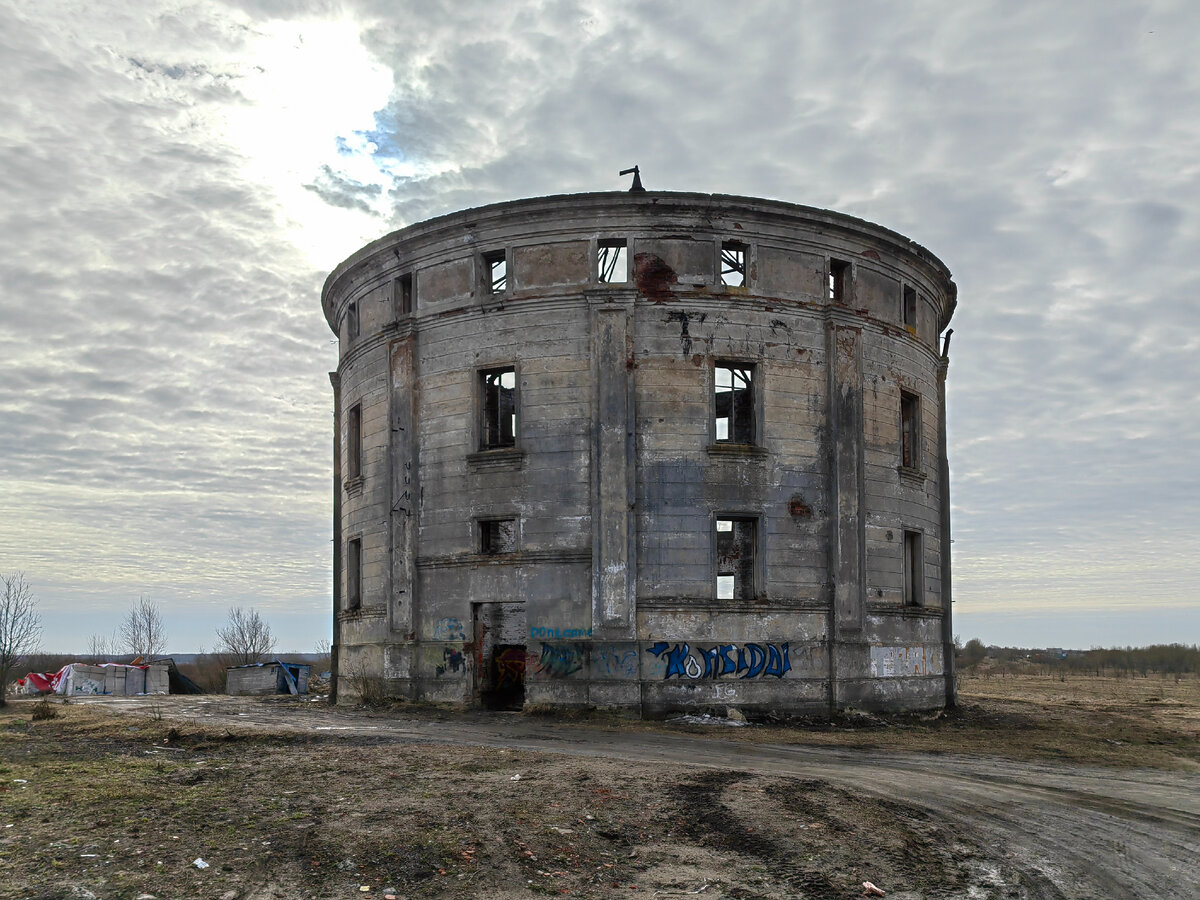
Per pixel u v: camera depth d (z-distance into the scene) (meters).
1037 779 15.49
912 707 26.83
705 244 25.58
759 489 25.02
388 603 26.92
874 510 26.44
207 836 10.30
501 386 26.64
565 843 10.28
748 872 9.53
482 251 26.48
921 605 27.89
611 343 24.94
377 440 28.44
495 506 25.44
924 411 29.23
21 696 40.78
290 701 33.62
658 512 24.50
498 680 25.77
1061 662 107.75
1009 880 9.61
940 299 31.44
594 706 23.58
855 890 9.09
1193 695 44.69
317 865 9.38
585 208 25.55
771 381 25.47
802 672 24.67
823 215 26.17
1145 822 12.38
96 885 8.59
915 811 12.45
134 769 14.47
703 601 24.27
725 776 14.20
